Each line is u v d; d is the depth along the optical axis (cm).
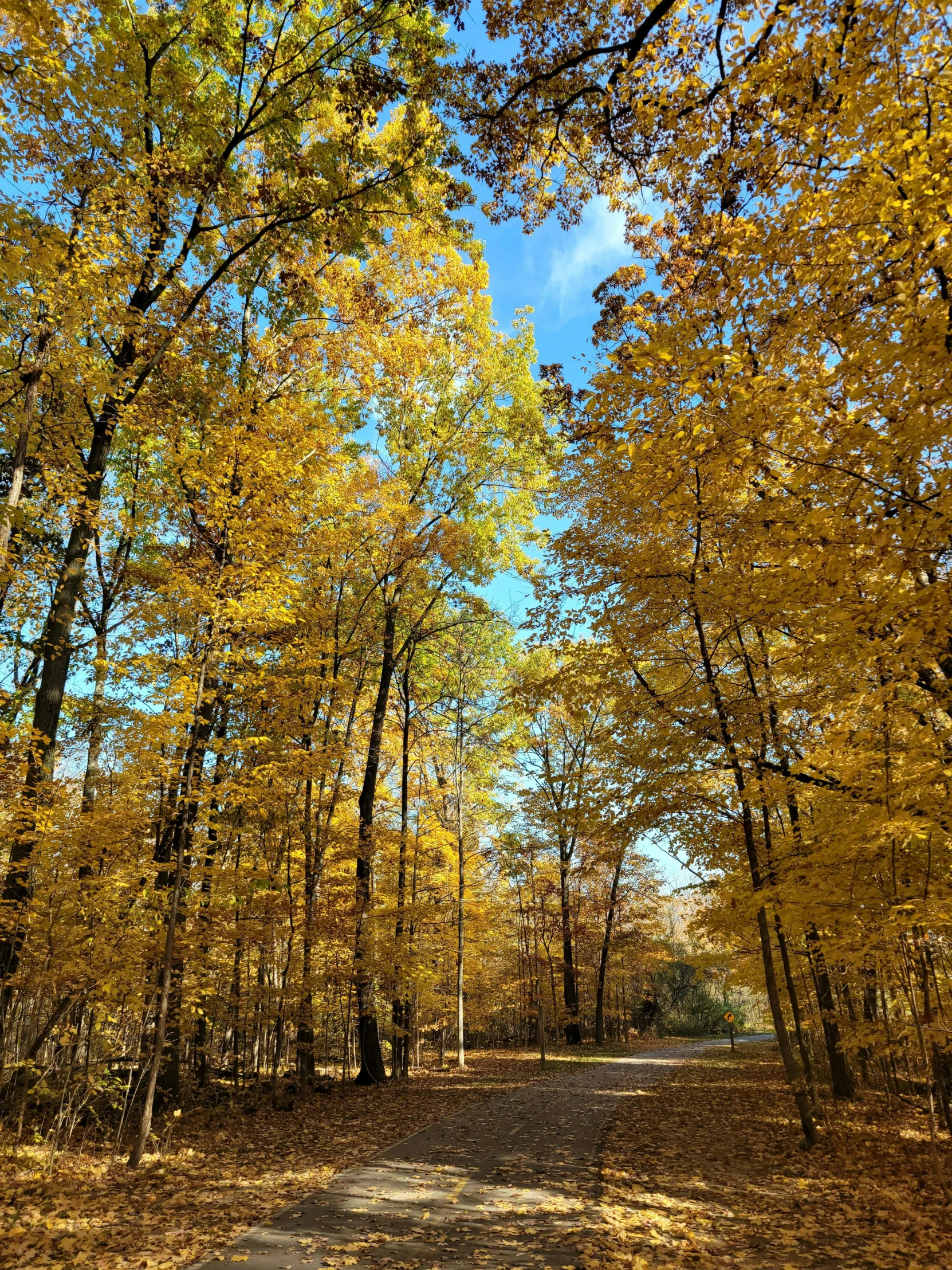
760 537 675
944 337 465
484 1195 627
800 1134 881
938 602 477
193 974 966
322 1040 1873
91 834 858
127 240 1042
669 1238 523
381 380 1712
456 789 2055
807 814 1027
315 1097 1248
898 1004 1066
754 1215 580
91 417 1130
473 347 1834
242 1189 668
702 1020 3822
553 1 718
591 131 813
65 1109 818
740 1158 773
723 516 752
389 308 1520
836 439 571
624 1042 2709
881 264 526
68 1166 726
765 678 902
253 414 1016
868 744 667
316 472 1034
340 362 1550
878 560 498
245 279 1405
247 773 903
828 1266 470
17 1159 725
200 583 929
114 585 1400
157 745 865
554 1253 489
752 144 570
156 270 1155
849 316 565
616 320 1059
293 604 1180
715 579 789
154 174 1090
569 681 980
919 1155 770
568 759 2348
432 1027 2061
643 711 933
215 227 1234
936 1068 891
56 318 909
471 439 1838
